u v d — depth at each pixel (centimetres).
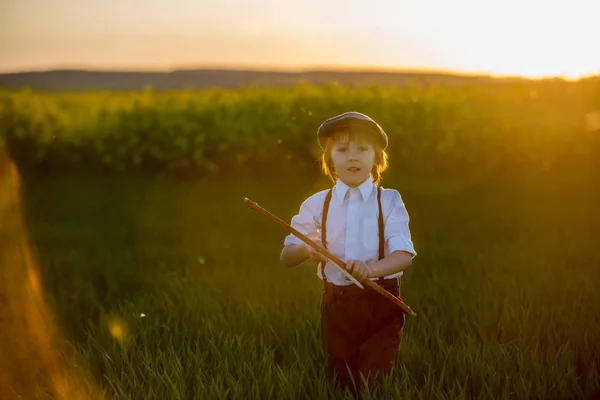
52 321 653
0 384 516
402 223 464
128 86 6425
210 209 1354
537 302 685
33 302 676
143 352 573
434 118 1603
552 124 1574
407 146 1608
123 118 1730
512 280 777
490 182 1556
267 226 1188
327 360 474
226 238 1097
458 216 1212
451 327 633
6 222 894
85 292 787
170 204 1423
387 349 457
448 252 937
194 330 633
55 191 1567
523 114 1630
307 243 432
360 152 459
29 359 556
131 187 1627
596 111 1652
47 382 523
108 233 1150
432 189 1480
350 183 466
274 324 643
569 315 645
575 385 503
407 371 502
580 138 1558
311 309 674
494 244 989
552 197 1385
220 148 1659
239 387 488
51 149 1723
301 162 1667
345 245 463
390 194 468
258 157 1667
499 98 1728
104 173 1761
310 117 1655
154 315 676
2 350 556
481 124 1578
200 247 1034
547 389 502
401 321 465
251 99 1770
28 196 1478
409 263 456
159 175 1716
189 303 707
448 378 515
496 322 638
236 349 568
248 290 761
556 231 1077
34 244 998
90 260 952
